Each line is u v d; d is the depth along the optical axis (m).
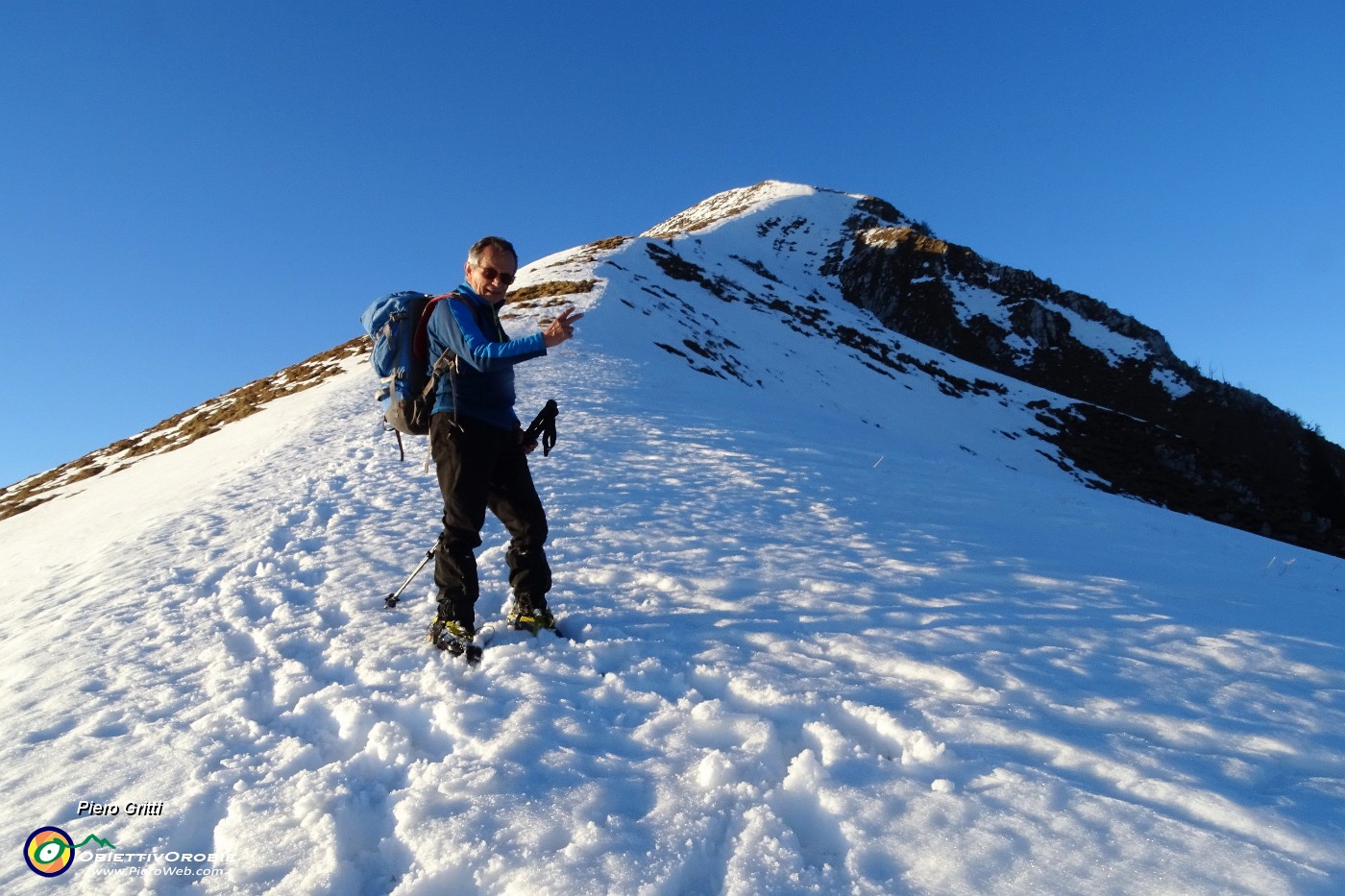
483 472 3.86
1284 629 5.15
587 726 3.01
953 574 5.88
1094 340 72.81
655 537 6.64
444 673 3.49
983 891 2.03
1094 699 3.34
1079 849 2.18
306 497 8.65
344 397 18.11
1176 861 2.12
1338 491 52.94
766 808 2.43
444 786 2.55
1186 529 12.61
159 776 2.72
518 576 4.04
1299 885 2.02
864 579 5.46
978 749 2.79
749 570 5.53
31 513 17.27
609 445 12.48
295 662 3.74
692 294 50.69
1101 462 47.03
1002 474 17.19
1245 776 2.66
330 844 2.30
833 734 2.87
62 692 3.50
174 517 8.18
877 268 82.00
